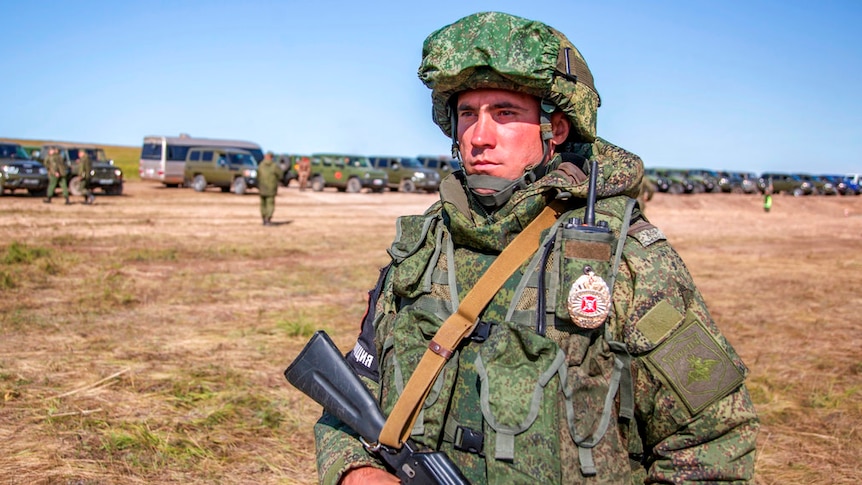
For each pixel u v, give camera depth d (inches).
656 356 46.9
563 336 47.9
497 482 46.4
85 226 573.9
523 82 50.2
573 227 47.9
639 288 47.3
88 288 307.7
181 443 149.8
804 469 145.3
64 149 917.8
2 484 130.0
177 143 1189.1
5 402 168.7
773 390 194.1
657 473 48.7
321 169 1245.1
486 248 53.4
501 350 48.3
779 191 1659.7
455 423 50.6
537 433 46.0
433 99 58.0
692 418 47.0
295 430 160.4
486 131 52.5
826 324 279.9
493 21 50.6
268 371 198.8
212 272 370.6
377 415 52.6
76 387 180.4
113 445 146.4
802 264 483.8
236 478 137.9
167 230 572.4
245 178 1082.1
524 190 52.3
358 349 59.9
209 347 221.3
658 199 1336.1
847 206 1407.5
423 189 1229.1
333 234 590.6
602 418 46.7
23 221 587.8
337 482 53.0
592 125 55.4
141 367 198.1
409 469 49.9
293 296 313.6
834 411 177.8
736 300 334.6
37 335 228.2
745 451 46.8
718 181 1592.0
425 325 52.9
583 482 45.5
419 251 56.0
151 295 299.4
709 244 631.2
